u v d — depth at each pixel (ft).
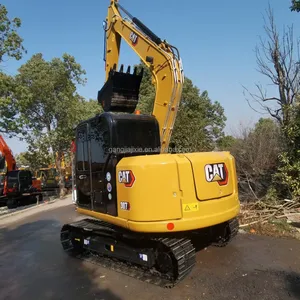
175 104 19.08
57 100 65.16
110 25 24.07
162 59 19.44
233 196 17.38
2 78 50.60
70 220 36.22
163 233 16.42
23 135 65.82
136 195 15.16
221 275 16.40
